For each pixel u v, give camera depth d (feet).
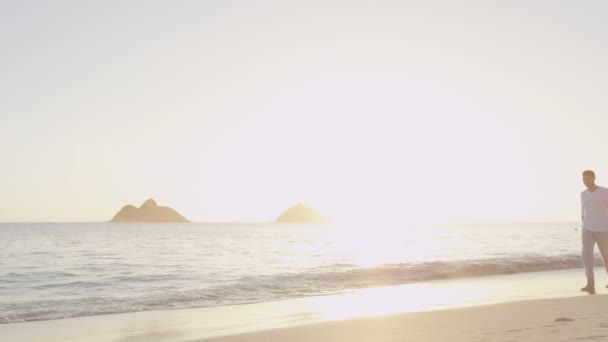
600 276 57.88
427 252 120.88
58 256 117.29
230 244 180.34
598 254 83.35
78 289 57.88
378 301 42.01
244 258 107.34
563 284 50.49
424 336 22.33
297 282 54.80
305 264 88.79
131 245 172.45
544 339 18.86
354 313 36.01
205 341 24.21
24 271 80.53
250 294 47.57
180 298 44.78
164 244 180.24
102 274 74.64
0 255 121.39
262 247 157.38
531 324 23.24
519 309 29.91
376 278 58.23
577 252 111.45
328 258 104.88
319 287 51.98
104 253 128.06
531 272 65.92
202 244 180.86
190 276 69.97
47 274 75.56
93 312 38.47
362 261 94.99
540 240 191.72
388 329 25.67
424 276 60.13
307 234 339.36
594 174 37.96
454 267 66.08
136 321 34.22
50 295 52.70
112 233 338.13
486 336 20.84
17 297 51.13
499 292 45.52
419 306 38.37
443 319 27.81
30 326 32.99
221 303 42.68
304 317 34.76
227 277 68.03
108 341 27.50
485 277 60.44
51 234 309.01
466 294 44.83
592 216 38.04
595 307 28.99
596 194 37.86
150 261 100.12
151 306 41.27
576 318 24.20
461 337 21.13
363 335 24.18
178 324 32.71
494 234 288.10
